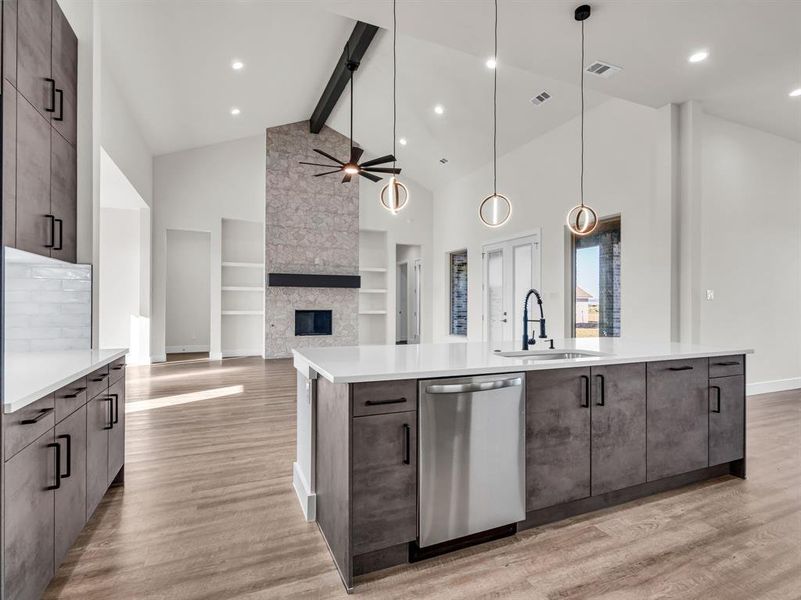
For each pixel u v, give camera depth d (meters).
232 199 8.45
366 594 1.66
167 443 3.40
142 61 4.88
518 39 3.48
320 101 7.78
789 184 5.46
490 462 1.99
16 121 2.07
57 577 1.74
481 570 1.82
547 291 6.39
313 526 2.17
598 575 1.78
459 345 2.96
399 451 1.81
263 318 8.84
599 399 2.29
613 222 5.47
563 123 6.06
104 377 2.25
